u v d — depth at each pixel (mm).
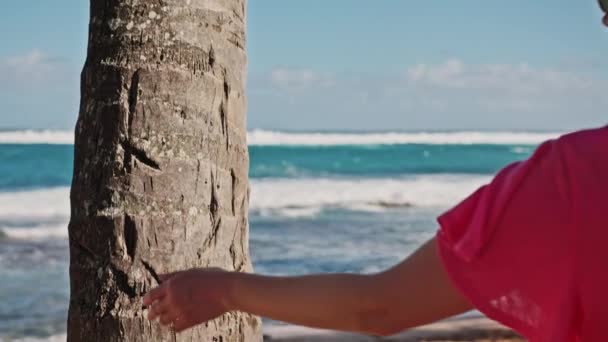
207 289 1664
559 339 1324
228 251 3613
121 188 3438
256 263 14570
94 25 3555
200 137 3498
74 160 3594
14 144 42656
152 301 1735
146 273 3418
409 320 1469
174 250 3436
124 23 3486
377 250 15984
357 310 1495
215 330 3480
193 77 3494
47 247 16250
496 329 8680
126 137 3443
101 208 3451
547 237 1346
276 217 21688
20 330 9945
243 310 1644
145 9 3486
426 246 1456
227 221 3596
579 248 1328
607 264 1316
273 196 27000
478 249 1365
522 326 1363
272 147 51156
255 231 18812
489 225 1367
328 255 15391
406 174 39438
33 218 22156
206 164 3510
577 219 1334
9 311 10836
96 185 3473
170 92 3461
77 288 3529
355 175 38438
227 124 3617
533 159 1402
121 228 3430
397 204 24984
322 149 51094
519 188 1379
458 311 1440
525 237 1353
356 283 1500
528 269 1353
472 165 47156
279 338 8656
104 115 3473
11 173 36719
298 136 56344
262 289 1606
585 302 1331
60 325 10219
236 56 3689
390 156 49844
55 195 27250
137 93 3449
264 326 9180
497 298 1366
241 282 1629
